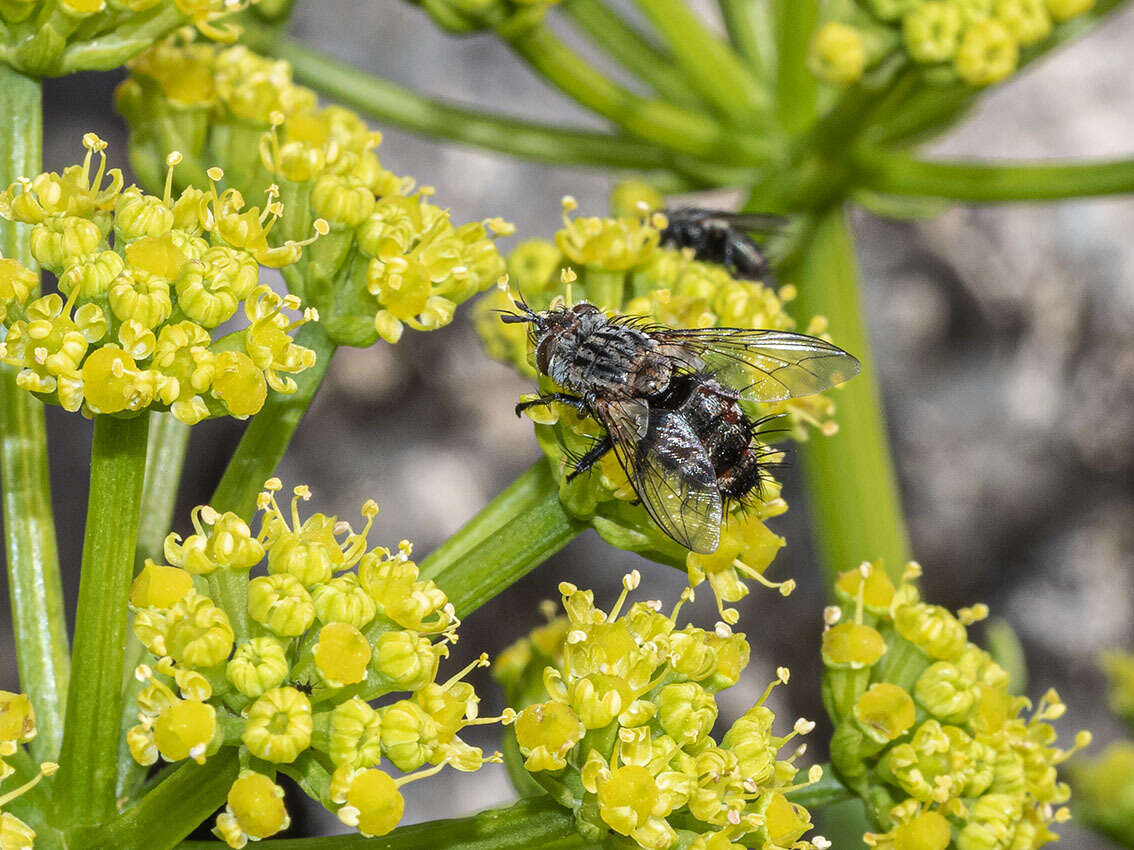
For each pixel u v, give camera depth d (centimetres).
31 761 13
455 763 13
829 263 16
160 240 13
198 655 13
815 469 17
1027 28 15
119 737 13
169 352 13
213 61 14
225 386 13
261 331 13
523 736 13
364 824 13
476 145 16
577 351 14
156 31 14
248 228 13
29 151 13
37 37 13
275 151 14
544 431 14
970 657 14
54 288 18
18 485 14
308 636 13
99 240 13
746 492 14
